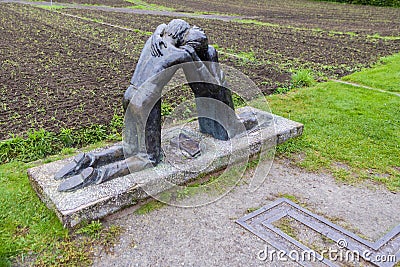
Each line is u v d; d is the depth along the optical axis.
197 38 3.92
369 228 3.36
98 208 3.30
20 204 3.54
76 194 3.38
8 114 5.68
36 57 9.29
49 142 4.78
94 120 5.52
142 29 14.03
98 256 3.00
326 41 12.55
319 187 3.98
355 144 4.89
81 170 3.67
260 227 3.35
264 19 18.08
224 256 3.03
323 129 5.30
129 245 3.12
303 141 4.93
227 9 21.95
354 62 9.59
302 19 18.50
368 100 6.53
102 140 5.00
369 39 13.08
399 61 9.65
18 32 12.45
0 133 5.04
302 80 7.47
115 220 3.38
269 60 9.55
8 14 16.53
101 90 6.91
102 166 3.73
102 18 16.72
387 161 4.48
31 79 7.47
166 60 3.62
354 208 3.63
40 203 3.54
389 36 13.80
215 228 3.33
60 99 6.40
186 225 3.36
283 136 4.79
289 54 10.40
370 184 4.03
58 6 20.42
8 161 4.41
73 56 9.49
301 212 3.56
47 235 3.17
